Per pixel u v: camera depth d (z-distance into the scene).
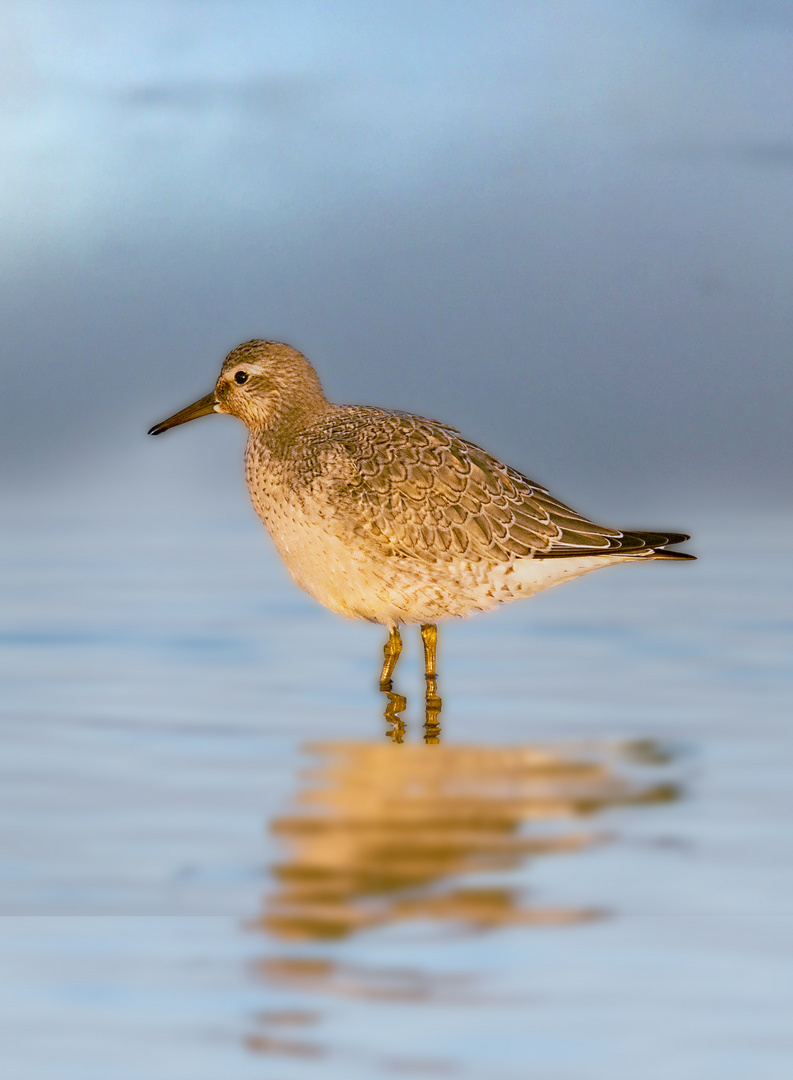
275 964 8.38
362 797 11.23
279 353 14.34
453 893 9.37
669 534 14.22
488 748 12.55
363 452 13.67
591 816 10.78
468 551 13.62
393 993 8.05
